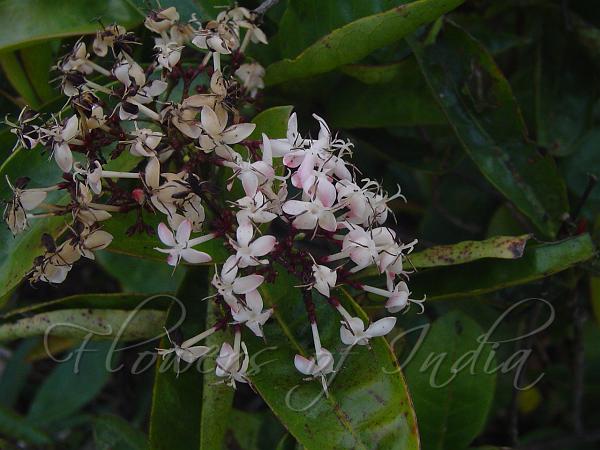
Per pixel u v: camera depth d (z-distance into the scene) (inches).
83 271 10.2
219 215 5.9
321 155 5.7
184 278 6.6
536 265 6.5
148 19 6.3
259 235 6.0
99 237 5.6
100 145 5.9
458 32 7.4
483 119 7.6
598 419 9.8
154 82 5.9
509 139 7.6
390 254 5.7
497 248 6.2
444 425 7.3
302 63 6.8
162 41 6.4
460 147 8.5
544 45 8.5
